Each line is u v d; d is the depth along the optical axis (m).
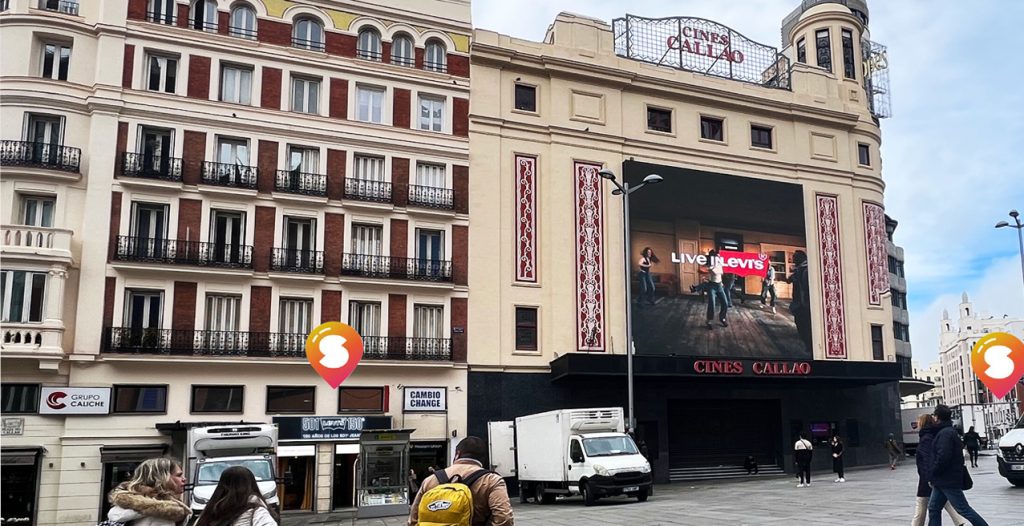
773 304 37.72
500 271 33.91
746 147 39.28
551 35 37.75
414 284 32.09
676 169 37.12
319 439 29.61
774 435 37.84
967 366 154.38
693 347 35.59
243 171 30.94
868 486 24.66
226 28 31.84
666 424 35.03
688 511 19.66
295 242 31.62
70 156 28.64
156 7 31.16
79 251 28.25
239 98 31.80
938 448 10.28
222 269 29.58
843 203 40.97
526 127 35.50
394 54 34.31
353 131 32.78
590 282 34.91
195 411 28.67
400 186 33.09
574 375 31.78
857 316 39.94
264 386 29.67
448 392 32.00
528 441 28.11
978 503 17.05
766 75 43.78
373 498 25.45
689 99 38.53
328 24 33.31
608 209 35.91
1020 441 19.91
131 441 27.67
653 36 39.53
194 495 20.19
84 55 29.69
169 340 28.75
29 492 26.38
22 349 26.33
